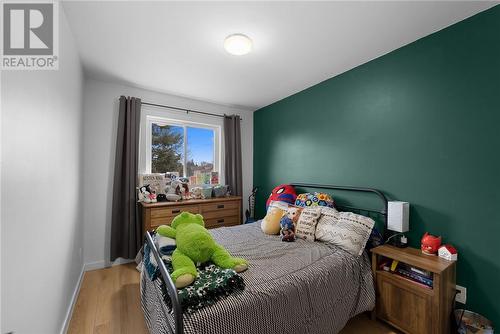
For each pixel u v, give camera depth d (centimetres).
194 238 152
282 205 268
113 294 226
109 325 181
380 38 193
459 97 172
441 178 182
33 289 108
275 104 367
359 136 243
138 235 294
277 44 201
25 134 101
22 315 96
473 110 166
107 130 291
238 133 393
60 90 154
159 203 289
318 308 150
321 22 171
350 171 252
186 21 170
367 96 235
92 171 282
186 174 361
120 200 293
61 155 158
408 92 202
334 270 166
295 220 233
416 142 197
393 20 169
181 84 295
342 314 163
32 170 108
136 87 307
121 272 274
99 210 287
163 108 332
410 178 201
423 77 192
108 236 293
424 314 154
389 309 175
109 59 230
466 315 162
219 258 153
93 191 283
